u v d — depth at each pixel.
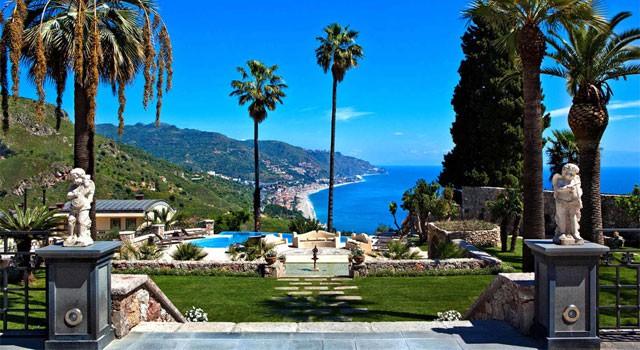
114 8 12.18
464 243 18.92
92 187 5.81
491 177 31.64
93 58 10.00
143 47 11.96
